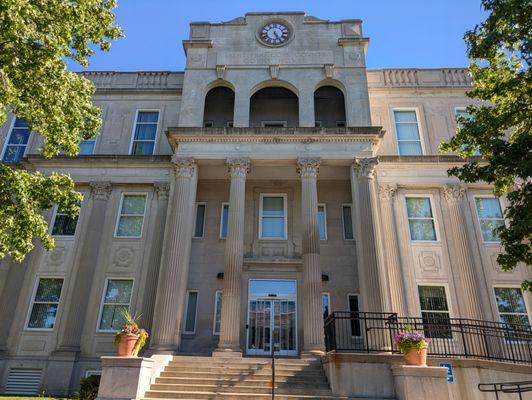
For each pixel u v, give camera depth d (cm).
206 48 2345
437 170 2197
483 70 1466
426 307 1970
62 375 1841
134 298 2041
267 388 1328
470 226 2103
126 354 1261
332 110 2455
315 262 1798
